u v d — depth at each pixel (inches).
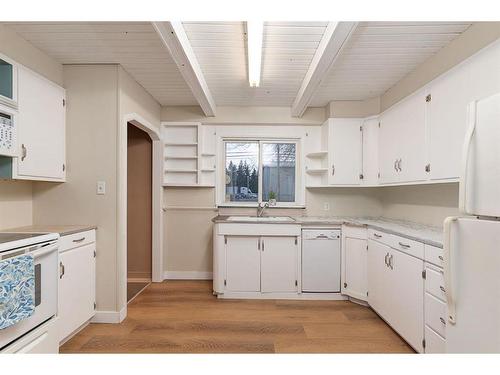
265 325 107.7
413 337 87.5
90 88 108.7
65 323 90.0
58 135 103.4
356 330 104.0
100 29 86.7
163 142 163.2
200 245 166.7
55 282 76.6
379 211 163.3
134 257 165.6
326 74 106.6
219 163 168.1
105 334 99.6
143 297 136.0
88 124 108.7
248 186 170.1
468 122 54.1
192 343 94.2
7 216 96.7
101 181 108.3
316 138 166.2
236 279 136.1
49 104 98.3
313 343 94.7
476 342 50.4
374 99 147.3
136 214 165.8
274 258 136.0
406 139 113.3
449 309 56.2
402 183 116.5
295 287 135.7
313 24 84.5
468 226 52.4
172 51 88.9
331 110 151.2
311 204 164.7
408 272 90.5
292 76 122.0
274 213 165.2
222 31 88.4
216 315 116.2
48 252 74.2
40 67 98.2
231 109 163.6
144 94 136.6
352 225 129.9
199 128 163.0
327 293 135.6
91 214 108.2
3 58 80.0
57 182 108.3
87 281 102.2
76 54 101.7
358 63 109.4
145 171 166.1
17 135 83.7
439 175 92.7
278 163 169.8
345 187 164.1
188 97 149.0
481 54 75.2
